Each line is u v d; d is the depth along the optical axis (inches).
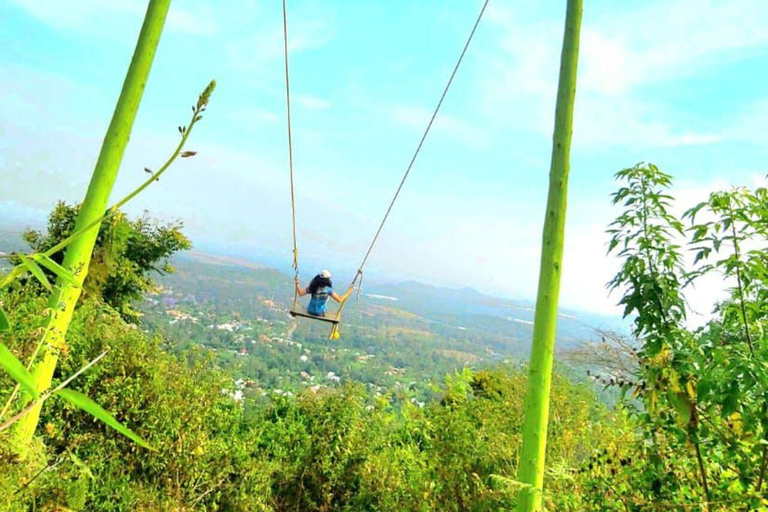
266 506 239.3
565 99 145.9
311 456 264.8
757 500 96.0
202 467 216.2
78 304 199.0
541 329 136.4
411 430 265.9
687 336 111.4
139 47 134.6
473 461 193.0
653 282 114.8
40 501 90.9
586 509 127.0
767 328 104.5
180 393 217.2
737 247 109.0
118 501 176.9
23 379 25.2
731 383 93.8
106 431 192.2
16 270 30.4
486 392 258.5
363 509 238.5
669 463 119.8
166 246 398.3
